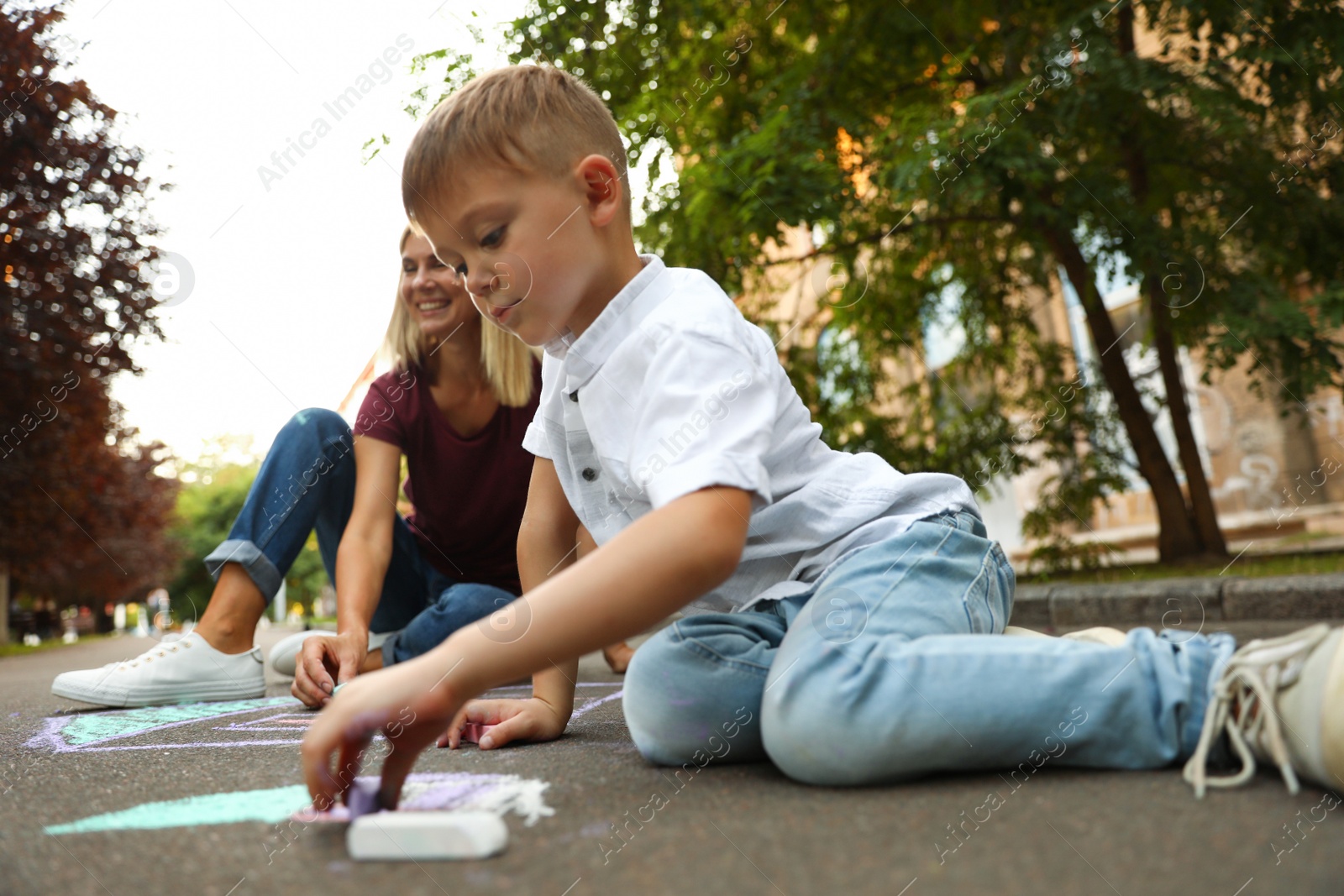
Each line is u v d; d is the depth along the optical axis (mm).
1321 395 5789
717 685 1164
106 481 11266
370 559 2205
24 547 10961
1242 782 951
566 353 1312
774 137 5324
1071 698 1005
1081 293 6074
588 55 5793
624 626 963
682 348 1119
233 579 2340
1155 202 5820
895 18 6059
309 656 1960
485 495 2453
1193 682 1027
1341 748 851
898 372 8570
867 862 755
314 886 765
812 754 1021
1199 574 5152
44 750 1635
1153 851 748
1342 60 4965
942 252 7133
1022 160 4996
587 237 1274
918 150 5156
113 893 769
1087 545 6496
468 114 1250
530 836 882
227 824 985
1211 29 5199
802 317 7723
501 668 948
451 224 1273
